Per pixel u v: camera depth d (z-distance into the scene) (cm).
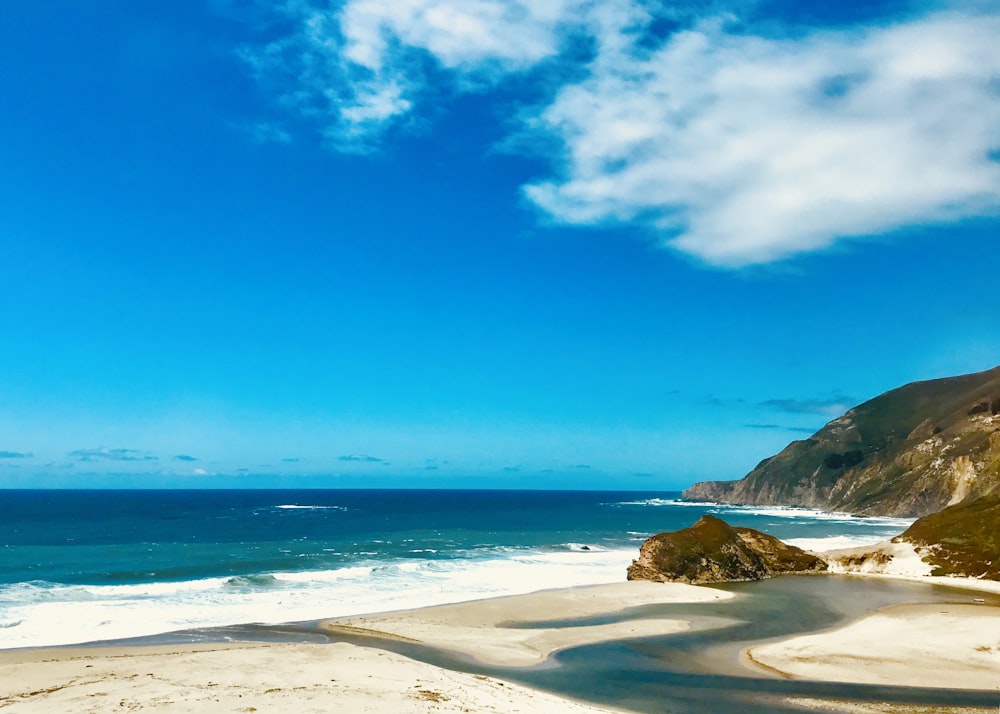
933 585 4834
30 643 2772
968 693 2175
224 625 3178
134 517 12912
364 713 1531
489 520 13038
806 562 5566
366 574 4962
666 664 2588
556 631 3189
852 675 2405
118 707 1547
